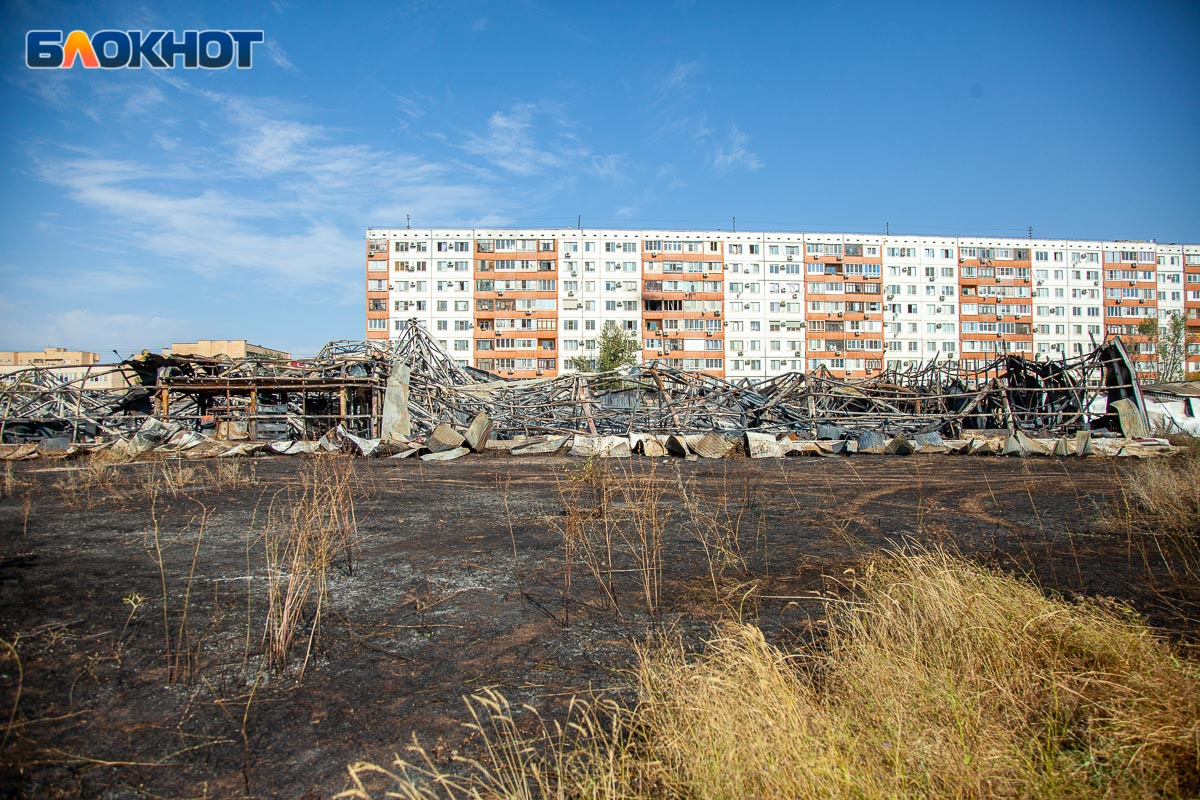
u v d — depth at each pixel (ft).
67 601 14.58
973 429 75.25
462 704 10.23
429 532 22.97
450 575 17.33
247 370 71.82
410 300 238.48
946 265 252.01
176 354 70.23
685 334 240.94
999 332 251.39
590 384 79.25
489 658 11.95
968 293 252.42
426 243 239.50
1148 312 258.78
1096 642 10.33
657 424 73.20
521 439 62.64
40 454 57.98
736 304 243.60
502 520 25.40
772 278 245.24
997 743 8.04
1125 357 74.23
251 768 8.41
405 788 7.34
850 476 41.81
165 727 9.41
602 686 10.81
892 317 248.11
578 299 239.71
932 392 91.25
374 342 80.38
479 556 19.40
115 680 10.79
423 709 10.05
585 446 59.21
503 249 240.73
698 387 78.54
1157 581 16.40
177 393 74.59
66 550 19.40
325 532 20.26
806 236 247.70
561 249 240.73
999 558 19.01
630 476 36.94
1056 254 256.73
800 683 9.80
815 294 245.86
